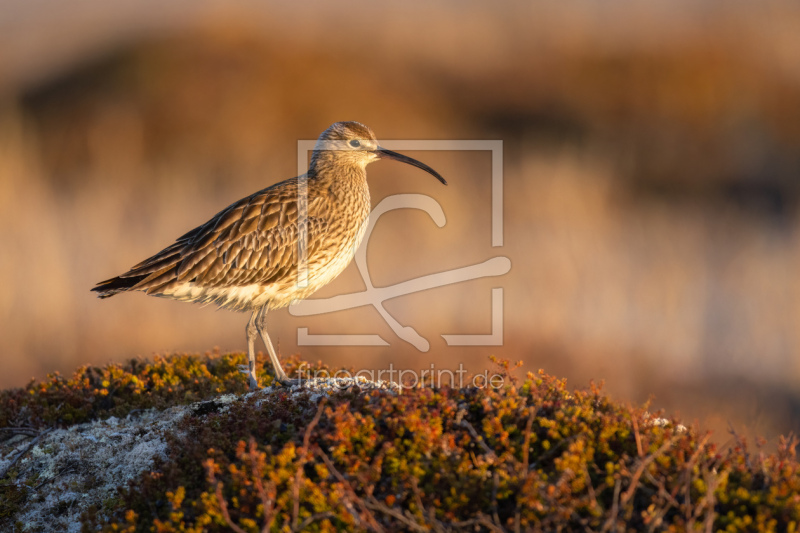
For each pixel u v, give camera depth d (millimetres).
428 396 6945
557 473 6078
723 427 11938
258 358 10430
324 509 5848
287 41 27984
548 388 7168
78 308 15852
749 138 25562
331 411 6887
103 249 17891
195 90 25109
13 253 17250
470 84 28578
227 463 6707
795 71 28734
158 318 15875
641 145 25250
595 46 30906
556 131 26312
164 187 21641
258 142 24172
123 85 25891
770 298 16484
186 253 9531
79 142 23625
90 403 9133
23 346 14633
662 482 5875
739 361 14125
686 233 19859
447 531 5703
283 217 9867
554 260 17891
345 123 10609
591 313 15758
